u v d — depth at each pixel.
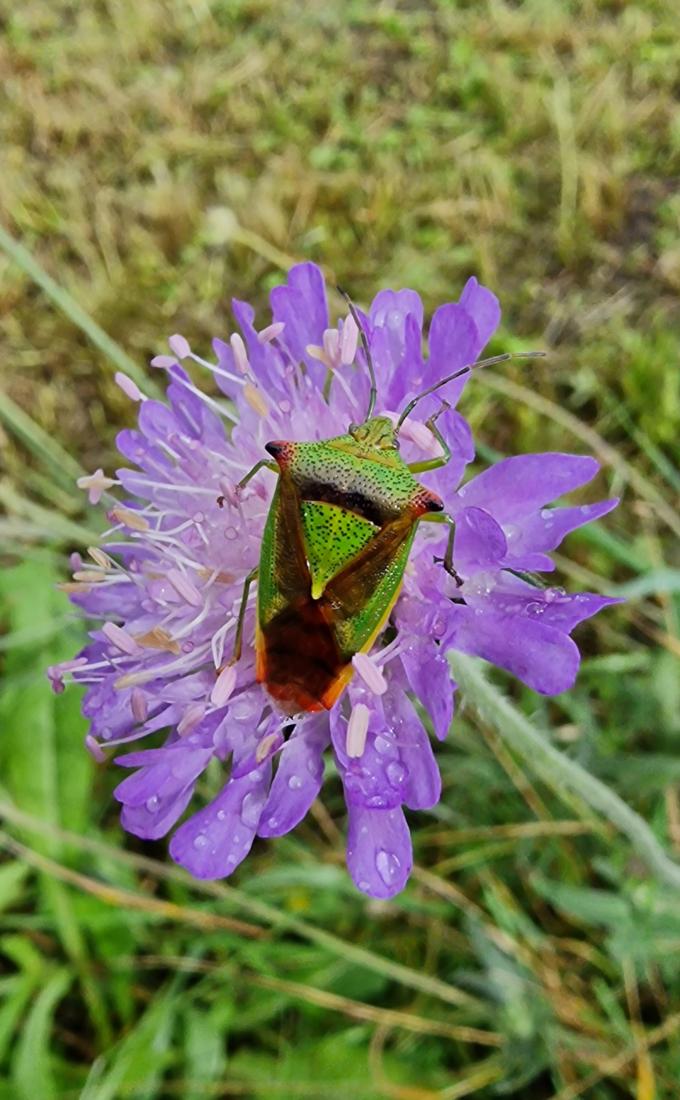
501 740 0.05
